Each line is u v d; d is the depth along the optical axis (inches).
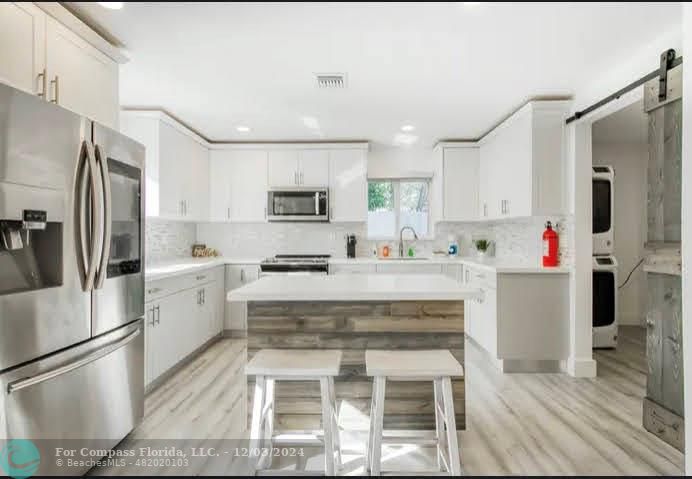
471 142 189.2
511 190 150.3
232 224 205.6
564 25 87.0
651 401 93.3
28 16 72.0
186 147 166.6
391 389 91.4
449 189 189.3
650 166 93.9
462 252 205.8
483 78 115.3
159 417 102.2
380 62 105.0
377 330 91.5
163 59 102.8
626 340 173.9
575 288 130.8
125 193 87.6
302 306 92.0
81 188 72.1
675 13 82.1
